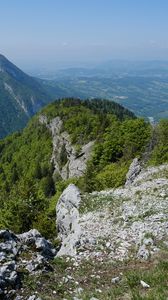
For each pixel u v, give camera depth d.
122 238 25.58
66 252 26.70
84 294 17.91
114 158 97.69
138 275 19.47
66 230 34.94
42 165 172.12
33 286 18.19
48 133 197.25
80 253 23.81
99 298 17.56
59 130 180.25
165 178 39.25
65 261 22.27
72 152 149.75
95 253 23.56
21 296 17.42
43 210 52.91
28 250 21.94
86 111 195.50
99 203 33.97
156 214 28.39
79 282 19.55
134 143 93.00
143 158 69.31
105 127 148.38
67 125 174.50
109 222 29.16
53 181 146.38
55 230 45.34
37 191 54.44
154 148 75.69
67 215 35.69
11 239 22.59
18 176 180.50
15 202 48.38
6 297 17.27
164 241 23.94
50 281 19.03
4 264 19.14
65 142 164.75
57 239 36.34
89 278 20.06
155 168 45.56
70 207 36.44
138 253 22.73
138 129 95.88
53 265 21.25
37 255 21.31
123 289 18.31
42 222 45.81
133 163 67.31
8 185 176.50
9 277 18.17
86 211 33.03
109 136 105.56
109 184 68.56
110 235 26.61
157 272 19.66
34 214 48.03
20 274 18.92
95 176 81.50
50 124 199.88
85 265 21.78
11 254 20.66
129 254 23.16
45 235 44.69
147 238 24.27
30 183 54.31
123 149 95.38
